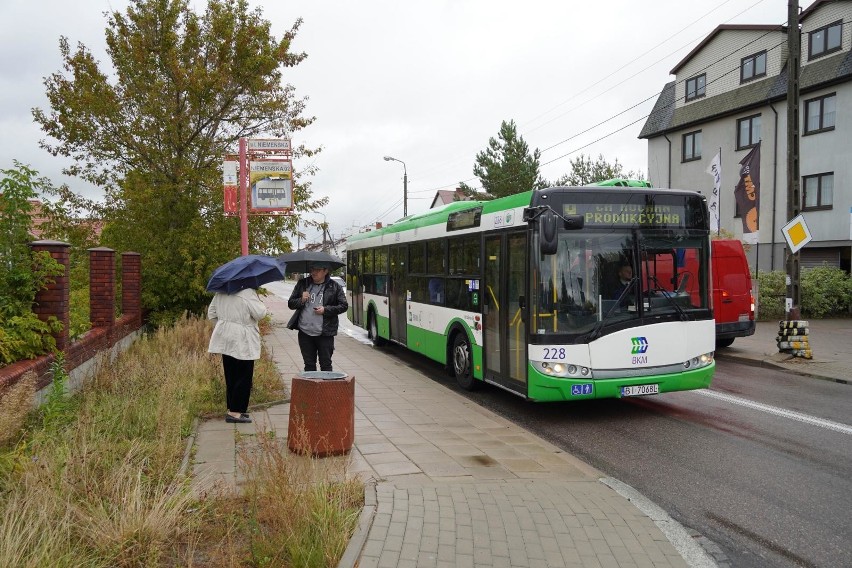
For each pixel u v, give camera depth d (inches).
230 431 261.4
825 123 1002.7
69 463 179.6
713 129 1198.9
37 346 292.0
